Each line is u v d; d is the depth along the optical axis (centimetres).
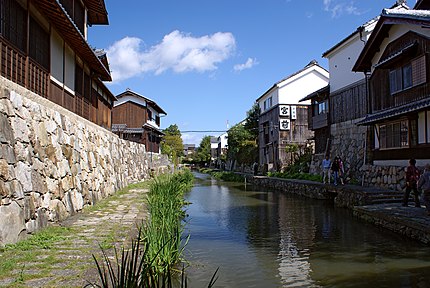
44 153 830
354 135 2212
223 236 1048
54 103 1029
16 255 549
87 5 1580
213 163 7988
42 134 836
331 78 2552
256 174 3869
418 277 652
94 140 1380
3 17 750
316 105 2848
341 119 2391
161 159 3750
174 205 1038
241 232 1106
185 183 2789
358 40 2186
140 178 2445
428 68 1353
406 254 802
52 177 854
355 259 780
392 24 1549
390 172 1597
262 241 978
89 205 1136
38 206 747
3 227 588
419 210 1123
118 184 1727
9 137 656
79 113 1372
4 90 674
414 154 1442
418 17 1288
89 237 694
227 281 654
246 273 699
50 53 1040
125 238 696
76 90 1331
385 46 1678
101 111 1892
